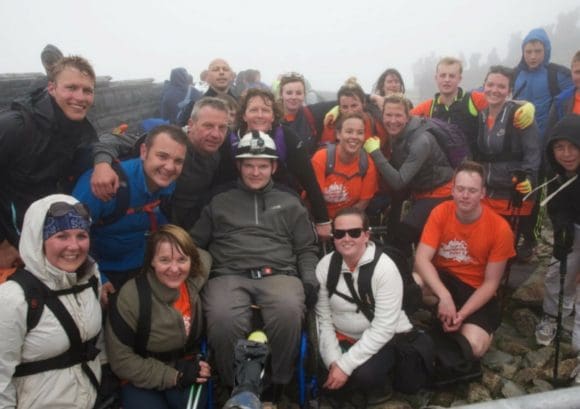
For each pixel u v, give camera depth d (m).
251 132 3.36
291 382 3.28
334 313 3.26
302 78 5.02
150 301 2.74
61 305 2.41
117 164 3.00
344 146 3.97
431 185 4.18
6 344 2.27
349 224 3.02
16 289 2.32
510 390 3.24
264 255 3.24
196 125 3.37
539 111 5.42
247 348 2.20
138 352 2.79
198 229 3.38
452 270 3.64
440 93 5.02
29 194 2.88
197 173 3.49
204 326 3.01
